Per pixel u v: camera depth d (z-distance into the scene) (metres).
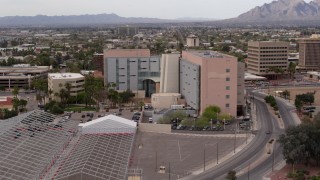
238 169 184.50
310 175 173.75
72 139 187.38
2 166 141.38
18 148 160.75
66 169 142.12
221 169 184.38
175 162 193.00
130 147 178.00
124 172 144.38
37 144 169.12
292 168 183.25
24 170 142.12
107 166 146.75
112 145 176.25
